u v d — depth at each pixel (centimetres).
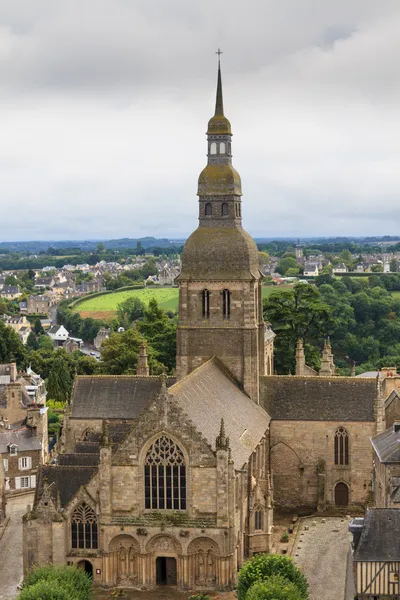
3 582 13412
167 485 13000
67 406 17775
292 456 17000
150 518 12988
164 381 12988
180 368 16888
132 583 13125
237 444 13938
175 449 12925
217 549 12838
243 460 13625
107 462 13025
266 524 14162
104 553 13050
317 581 13075
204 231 16838
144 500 13075
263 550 14138
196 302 16812
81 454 14525
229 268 16638
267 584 10850
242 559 13662
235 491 13162
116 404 17700
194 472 12875
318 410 16950
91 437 16938
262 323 17525
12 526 16225
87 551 13188
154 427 12962
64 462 14450
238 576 11956
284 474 17025
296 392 17238
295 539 15000
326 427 16850
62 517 13112
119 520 13050
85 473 13762
